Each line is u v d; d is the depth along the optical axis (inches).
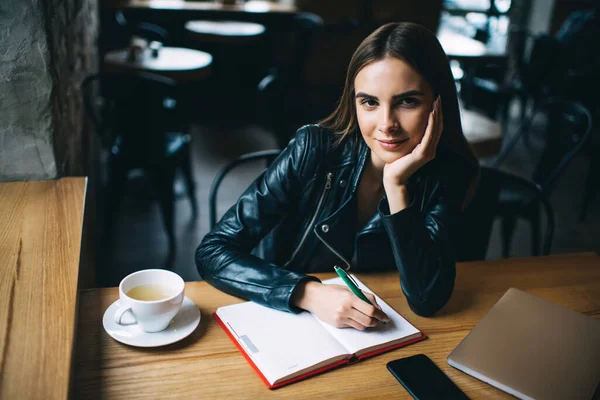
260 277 41.4
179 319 37.5
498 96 180.9
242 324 37.6
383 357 36.2
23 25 48.4
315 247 49.8
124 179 107.6
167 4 204.1
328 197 48.6
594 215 143.3
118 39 198.1
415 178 47.6
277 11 209.3
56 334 31.1
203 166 153.1
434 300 41.0
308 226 49.5
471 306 43.3
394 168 41.9
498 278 47.9
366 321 37.3
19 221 44.3
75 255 39.6
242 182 145.3
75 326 32.7
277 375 32.7
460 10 248.5
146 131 103.6
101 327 36.5
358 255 48.2
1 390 26.6
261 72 220.5
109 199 108.3
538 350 37.3
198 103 213.6
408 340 38.0
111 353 34.2
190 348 35.5
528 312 41.6
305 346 35.6
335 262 50.3
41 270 37.3
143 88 100.0
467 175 49.0
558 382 34.4
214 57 213.6
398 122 40.6
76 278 36.7
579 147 91.6
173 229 113.9
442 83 41.8
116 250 107.6
